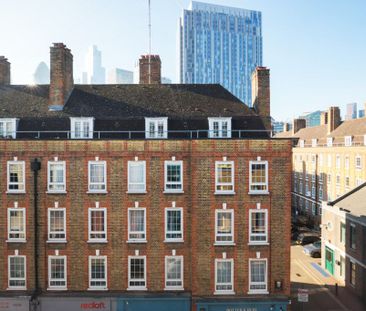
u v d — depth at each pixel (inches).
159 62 1379.2
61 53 1159.0
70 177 1021.2
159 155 1018.1
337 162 2276.1
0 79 1339.8
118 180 1021.8
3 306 1016.9
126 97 1237.1
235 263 1023.0
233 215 1019.3
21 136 1082.7
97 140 1014.4
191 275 1027.3
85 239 1025.5
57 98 1160.2
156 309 1023.0
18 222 1028.5
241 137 1081.4
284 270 1026.1
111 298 1015.6
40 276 1029.2
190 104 1206.3
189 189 1024.9
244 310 1018.1
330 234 1512.1
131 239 1024.9
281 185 1021.2
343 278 1386.6
